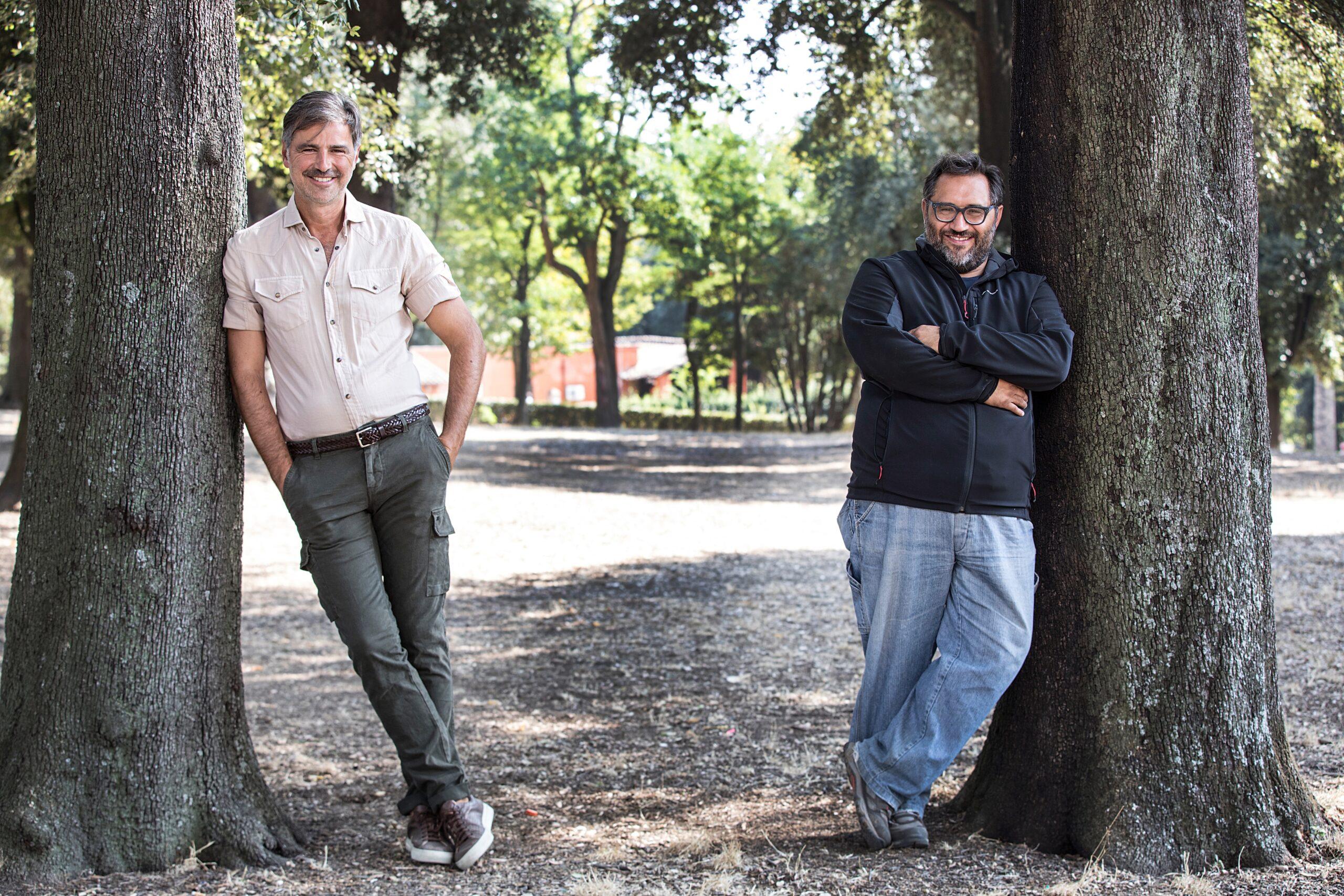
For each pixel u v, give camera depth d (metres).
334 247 3.13
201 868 3.11
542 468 20.77
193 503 3.16
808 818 3.70
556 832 3.66
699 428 42.88
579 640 7.20
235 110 3.26
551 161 32.12
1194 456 3.17
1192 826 3.10
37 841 2.98
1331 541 10.15
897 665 3.25
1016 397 3.10
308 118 3.02
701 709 5.42
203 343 3.16
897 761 3.18
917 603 3.18
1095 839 3.16
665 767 4.49
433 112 29.84
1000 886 2.93
